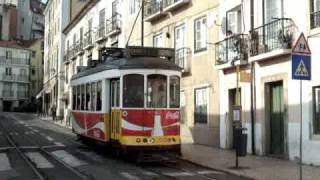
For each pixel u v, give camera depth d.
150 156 17.30
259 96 19.80
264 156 19.33
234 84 21.77
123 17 38.59
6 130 38.38
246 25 20.80
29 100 102.31
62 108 65.75
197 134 25.17
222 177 14.30
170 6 27.72
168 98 17.77
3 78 100.69
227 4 22.48
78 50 54.88
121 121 17.50
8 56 101.62
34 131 37.41
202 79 24.83
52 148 23.33
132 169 15.97
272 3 19.23
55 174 14.82
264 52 18.94
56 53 71.50
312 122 16.75
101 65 20.36
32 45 105.81
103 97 19.19
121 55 19.73
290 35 17.78
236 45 20.84
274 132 19.28
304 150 17.05
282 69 18.34
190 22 26.25
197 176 14.46
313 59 16.70
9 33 105.94
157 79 17.77
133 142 17.25
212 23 23.92
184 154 20.05
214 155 19.73
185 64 26.44
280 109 18.95
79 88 23.62
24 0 110.06
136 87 17.61
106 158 19.12
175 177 14.21
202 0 25.02
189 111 26.20
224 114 22.59
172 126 17.70
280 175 14.37
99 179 13.80
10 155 20.34
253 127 20.11
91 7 49.22
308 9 16.94
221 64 22.03
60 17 67.88
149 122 17.39
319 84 16.39
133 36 35.53
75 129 24.62
